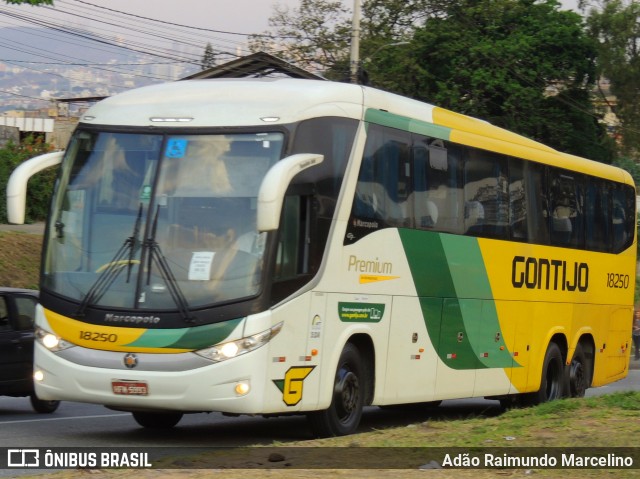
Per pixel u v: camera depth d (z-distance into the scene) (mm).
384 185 12359
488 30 45188
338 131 11469
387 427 14773
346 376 11688
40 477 8242
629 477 8008
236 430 13000
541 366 16578
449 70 44750
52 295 10648
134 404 10250
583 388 18375
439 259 13586
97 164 10945
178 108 10992
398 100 12977
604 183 19094
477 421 11609
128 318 10266
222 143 10703
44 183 40188
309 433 12766
